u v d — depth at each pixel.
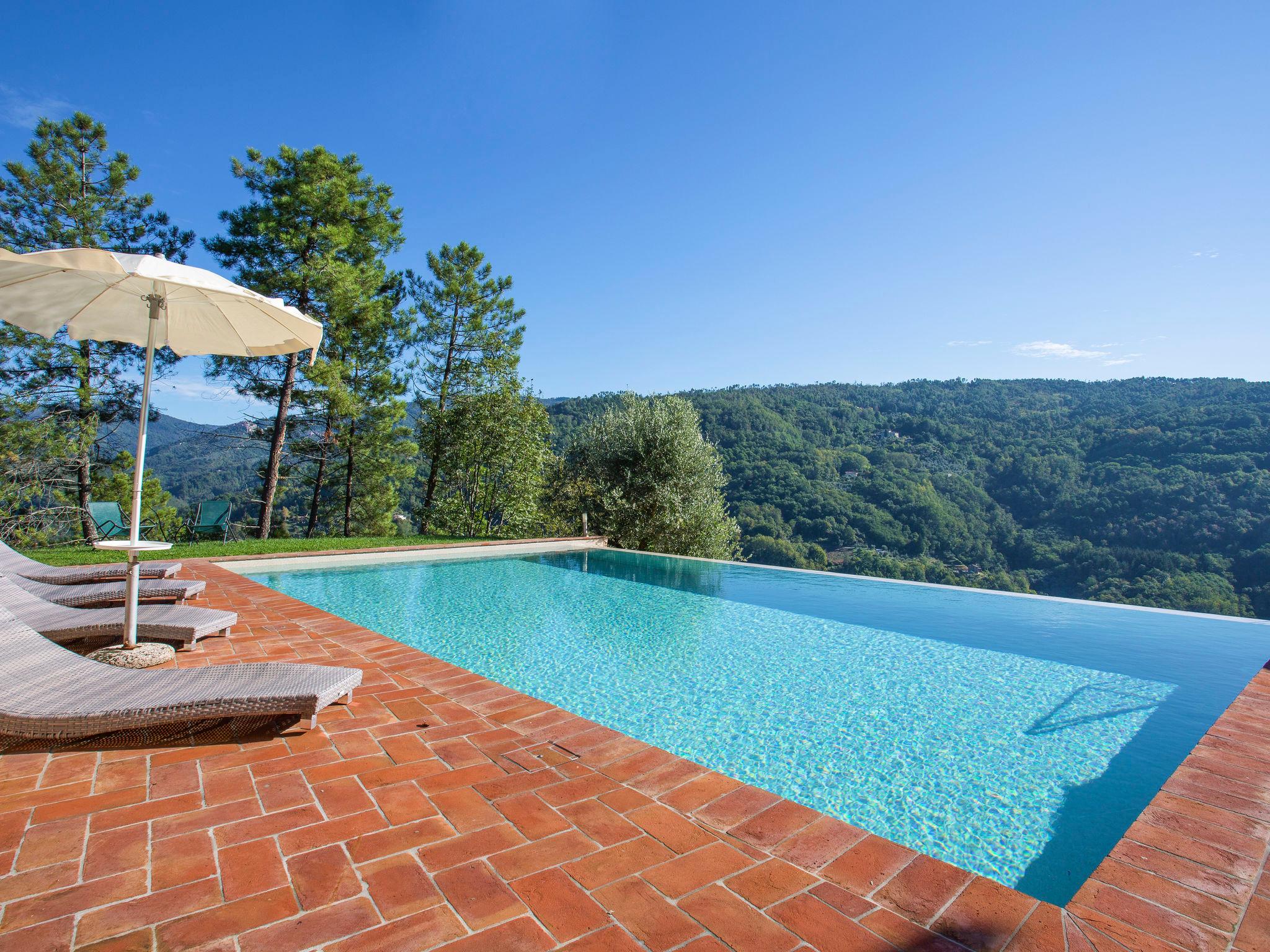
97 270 2.64
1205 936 1.51
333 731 2.71
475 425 15.79
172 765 2.33
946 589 9.34
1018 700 4.57
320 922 1.46
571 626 6.79
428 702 3.11
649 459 15.78
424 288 17.27
